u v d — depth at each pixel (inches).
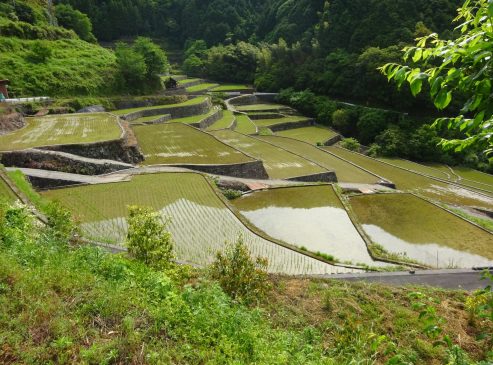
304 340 210.5
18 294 165.5
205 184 722.2
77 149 773.3
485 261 558.3
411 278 438.3
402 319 265.0
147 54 1785.2
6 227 261.1
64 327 148.2
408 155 1457.9
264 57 2453.2
